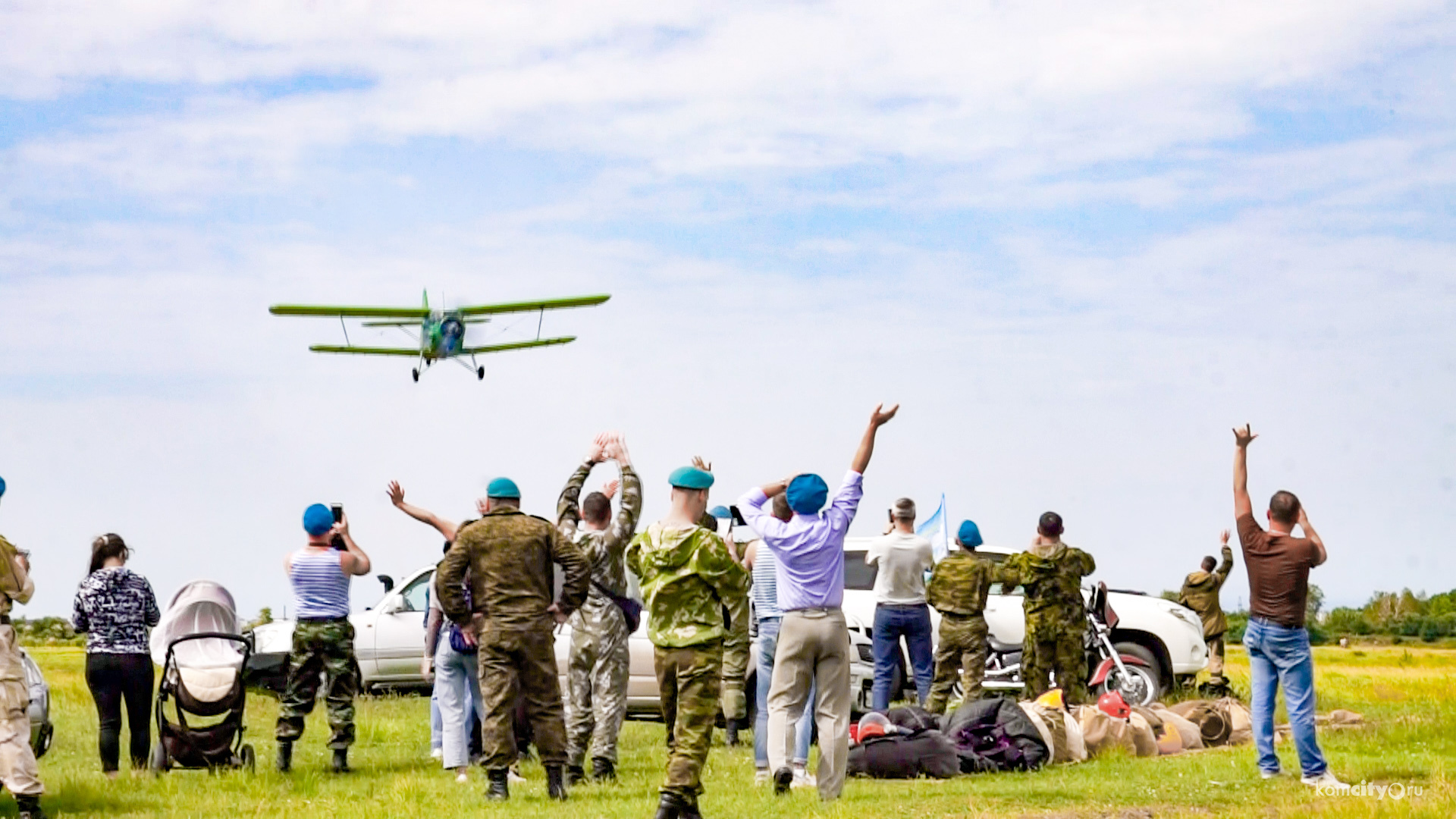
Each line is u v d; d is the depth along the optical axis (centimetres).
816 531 1289
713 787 1476
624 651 1559
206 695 1634
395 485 1573
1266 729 1412
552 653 1405
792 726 1334
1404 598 8588
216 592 1722
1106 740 1666
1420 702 2455
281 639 2430
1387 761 1566
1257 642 1401
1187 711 1872
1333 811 1204
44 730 1677
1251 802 1297
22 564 1315
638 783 1545
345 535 1700
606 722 1544
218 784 1559
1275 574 1384
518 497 1430
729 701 1800
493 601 1390
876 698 1881
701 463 1319
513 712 1429
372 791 1517
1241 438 1418
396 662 2639
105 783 1559
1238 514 1412
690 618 1234
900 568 1873
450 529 1570
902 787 1416
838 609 1309
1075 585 1936
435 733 1791
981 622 1905
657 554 1241
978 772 1538
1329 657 5769
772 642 1530
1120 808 1265
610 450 1548
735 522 1756
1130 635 2425
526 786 1508
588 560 1429
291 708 1653
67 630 5297
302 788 1533
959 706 2011
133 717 1644
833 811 1241
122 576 1650
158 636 1706
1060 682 1925
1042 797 1326
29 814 1292
